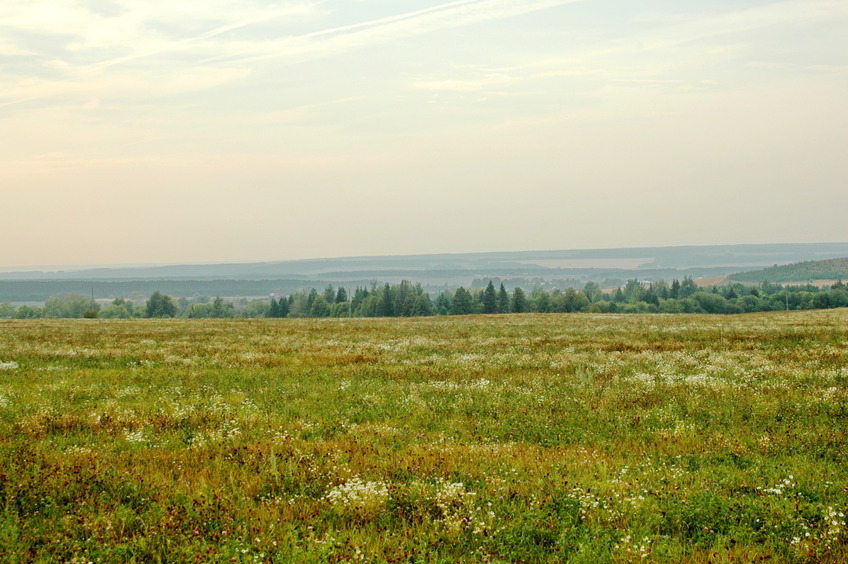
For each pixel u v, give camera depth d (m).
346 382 22.67
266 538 8.35
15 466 11.12
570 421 16.11
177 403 18.39
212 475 11.16
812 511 9.21
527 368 26.78
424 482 10.90
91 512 9.20
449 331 48.41
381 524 9.03
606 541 8.38
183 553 7.89
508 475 11.30
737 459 12.38
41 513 9.17
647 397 19.02
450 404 18.62
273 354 32.59
